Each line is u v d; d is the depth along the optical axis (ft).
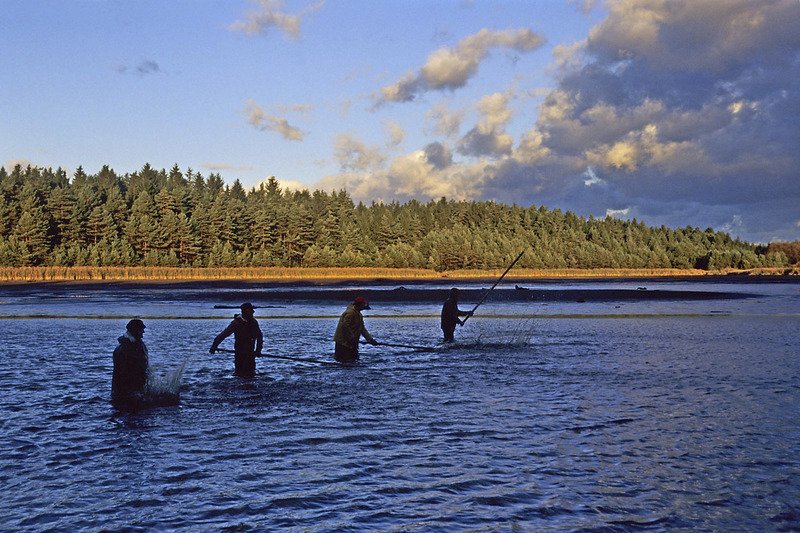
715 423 32.73
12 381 45.60
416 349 64.64
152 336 79.25
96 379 46.55
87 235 452.35
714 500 21.98
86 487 23.27
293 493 22.66
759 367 53.31
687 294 211.20
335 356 56.85
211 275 407.64
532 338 78.54
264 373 50.29
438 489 23.04
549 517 20.53
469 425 32.48
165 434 30.86
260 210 512.22
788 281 416.05
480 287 286.05
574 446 28.45
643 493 22.62
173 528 19.63
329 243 529.45
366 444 28.94
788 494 22.53
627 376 48.55
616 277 520.83
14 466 25.72
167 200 486.79
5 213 432.25
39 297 192.54
